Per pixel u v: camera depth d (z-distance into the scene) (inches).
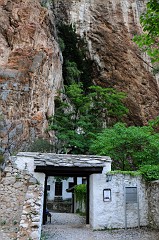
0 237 243.1
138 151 425.1
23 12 751.1
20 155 323.3
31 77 658.8
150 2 188.7
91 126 676.7
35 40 732.7
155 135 435.5
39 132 636.7
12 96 624.1
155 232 287.3
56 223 377.4
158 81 989.8
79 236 278.2
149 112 965.2
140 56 1000.2
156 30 197.8
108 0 1064.2
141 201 325.4
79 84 815.1
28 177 298.4
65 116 713.6
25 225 229.5
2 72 650.2
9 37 722.8
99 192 321.4
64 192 916.0
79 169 317.7
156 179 327.3
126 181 329.1
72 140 631.2
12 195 289.9
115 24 1031.0
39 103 664.4
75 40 980.6
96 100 759.7
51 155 340.2
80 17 1027.9
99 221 311.1
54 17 962.7
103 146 442.6
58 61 812.0
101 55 1007.0
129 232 293.0
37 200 251.3
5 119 586.6
